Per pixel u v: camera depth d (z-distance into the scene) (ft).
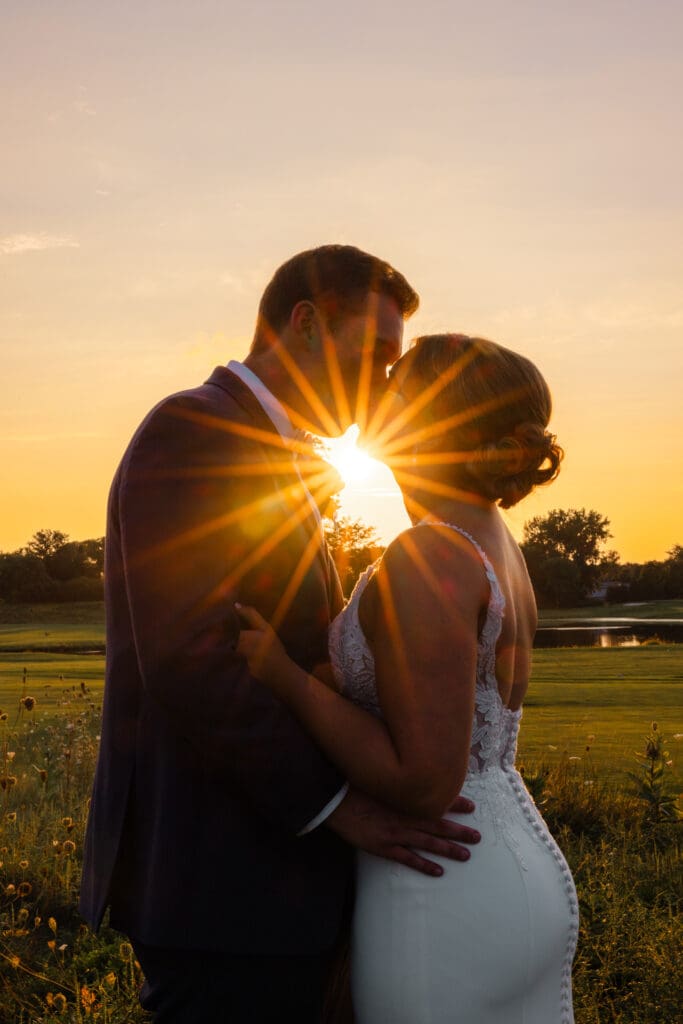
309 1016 6.82
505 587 6.81
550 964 6.82
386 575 6.47
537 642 134.62
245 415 6.94
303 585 6.88
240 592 6.68
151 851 6.65
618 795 19.03
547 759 23.08
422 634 6.23
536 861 6.86
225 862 6.49
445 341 6.97
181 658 6.09
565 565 294.87
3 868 13.98
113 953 11.82
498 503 7.06
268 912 6.50
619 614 266.77
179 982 6.73
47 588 275.39
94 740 23.03
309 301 7.54
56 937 12.52
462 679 6.26
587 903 12.39
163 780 6.65
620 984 11.01
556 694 40.50
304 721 6.35
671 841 16.63
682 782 21.16
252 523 6.66
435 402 6.86
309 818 6.36
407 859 6.52
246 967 6.60
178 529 6.31
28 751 22.09
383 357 7.70
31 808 17.25
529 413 6.76
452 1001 6.45
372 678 6.70
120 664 6.96
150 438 6.53
